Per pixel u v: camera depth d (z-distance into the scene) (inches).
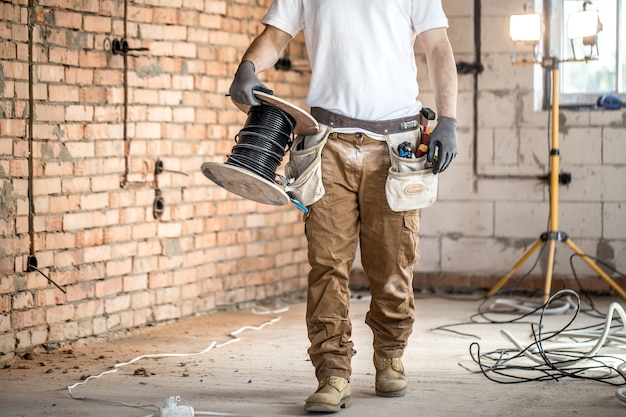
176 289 219.3
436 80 138.5
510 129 253.6
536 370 164.9
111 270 201.8
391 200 134.3
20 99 178.5
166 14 212.5
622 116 246.4
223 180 133.0
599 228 249.1
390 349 144.8
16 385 157.3
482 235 257.6
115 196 201.9
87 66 193.5
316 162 134.2
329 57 136.3
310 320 137.9
